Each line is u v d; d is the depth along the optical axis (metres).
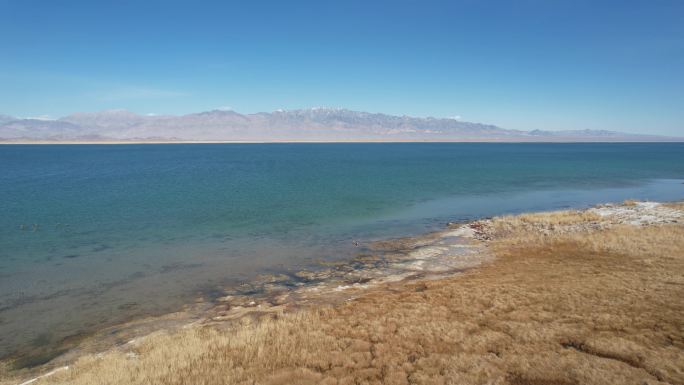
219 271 26.72
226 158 158.38
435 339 15.02
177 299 22.12
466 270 25.03
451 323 16.20
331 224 40.88
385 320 17.03
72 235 36.31
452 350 14.15
